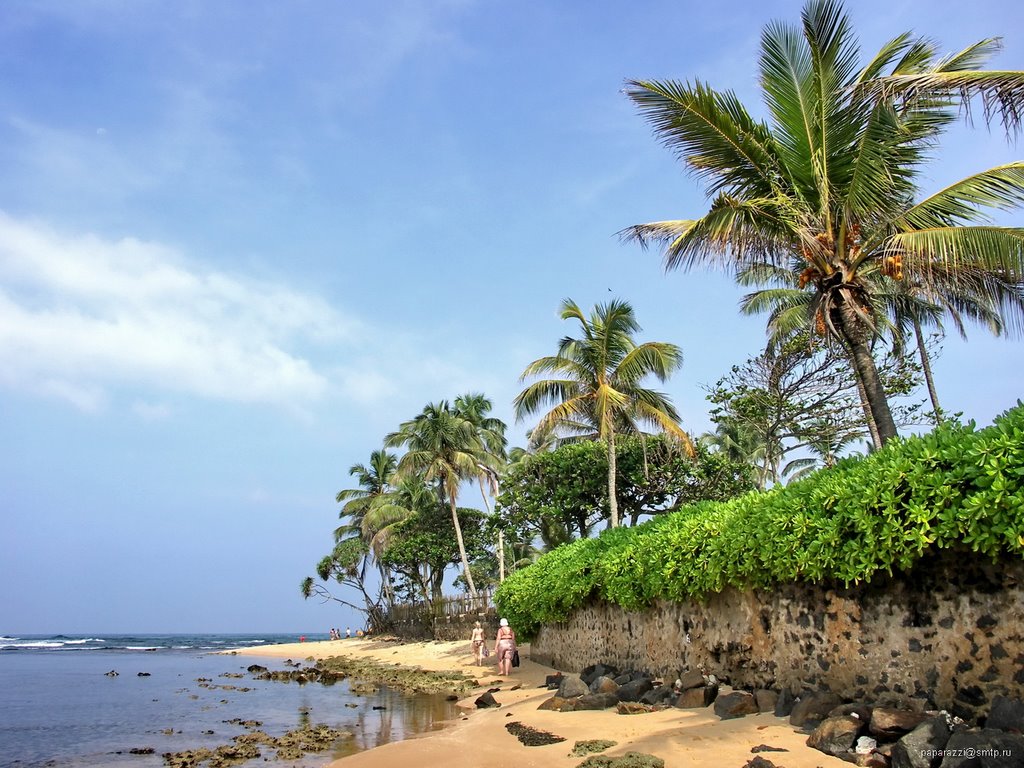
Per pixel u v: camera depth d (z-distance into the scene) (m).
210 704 19.05
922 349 20.59
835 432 21.61
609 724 10.04
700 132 13.45
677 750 7.87
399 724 13.70
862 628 7.88
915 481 6.98
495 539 40.38
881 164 12.07
